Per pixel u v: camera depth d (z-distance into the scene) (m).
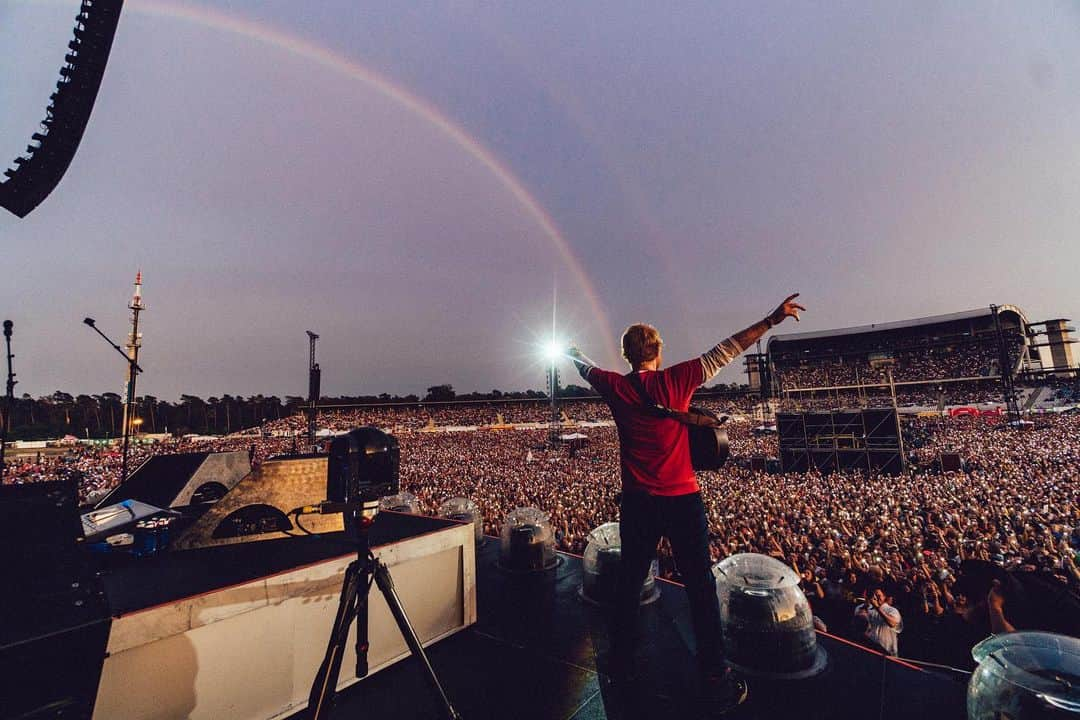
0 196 6.20
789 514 14.24
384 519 3.28
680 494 1.97
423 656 1.80
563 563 4.06
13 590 1.43
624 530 2.11
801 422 28.83
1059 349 65.12
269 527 2.75
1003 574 2.73
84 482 28.59
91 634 1.39
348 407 99.50
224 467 4.47
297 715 2.11
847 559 8.67
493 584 3.61
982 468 23.25
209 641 1.87
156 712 1.72
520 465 33.84
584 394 99.38
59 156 6.27
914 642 6.63
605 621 2.93
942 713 1.95
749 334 2.04
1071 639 1.69
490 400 98.19
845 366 72.56
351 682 2.29
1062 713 1.40
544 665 2.45
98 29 5.79
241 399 102.31
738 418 64.81
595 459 36.38
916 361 69.25
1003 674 1.60
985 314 67.00
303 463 2.92
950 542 10.29
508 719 2.01
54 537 1.75
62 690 1.30
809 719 1.94
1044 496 14.92
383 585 1.81
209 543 2.57
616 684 2.20
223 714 1.90
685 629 2.78
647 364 2.23
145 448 55.62
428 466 35.34
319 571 2.25
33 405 85.00
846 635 7.21
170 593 1.85
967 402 59.97
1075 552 8.73
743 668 2.30
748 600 2.34
